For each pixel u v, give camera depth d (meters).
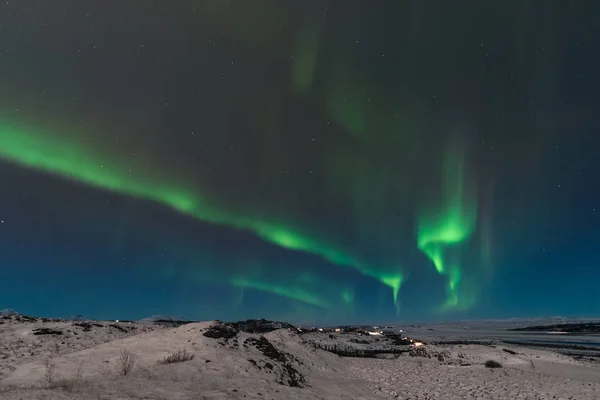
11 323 32.47
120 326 37.03
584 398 17.47
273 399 11.36
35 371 13.75
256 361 17.53
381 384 20.09
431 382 21.16
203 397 9.77
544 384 21.39
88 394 8.46
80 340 27.52
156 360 15.87
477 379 22.83
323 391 15.81
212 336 20.61
